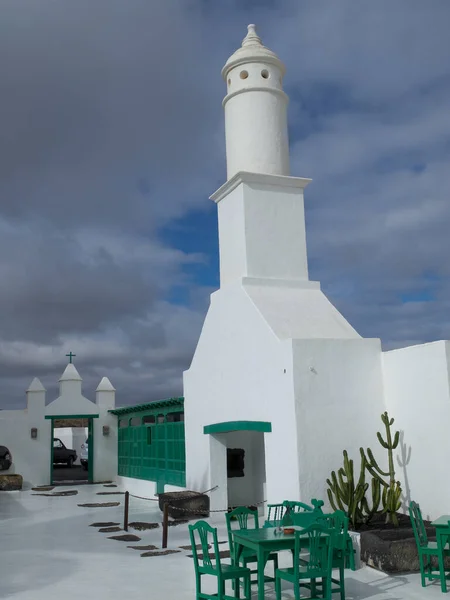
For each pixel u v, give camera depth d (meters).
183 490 18.06
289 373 12.20
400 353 12.32
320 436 12.03
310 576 7.65
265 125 16.06
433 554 8.84
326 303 15.02
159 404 20.47
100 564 10.77
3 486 23.84
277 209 15.62
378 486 11.08
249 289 14.76
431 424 11.41
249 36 16.92
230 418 14.90
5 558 11.48
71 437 40.19
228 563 10.55
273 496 12.61
